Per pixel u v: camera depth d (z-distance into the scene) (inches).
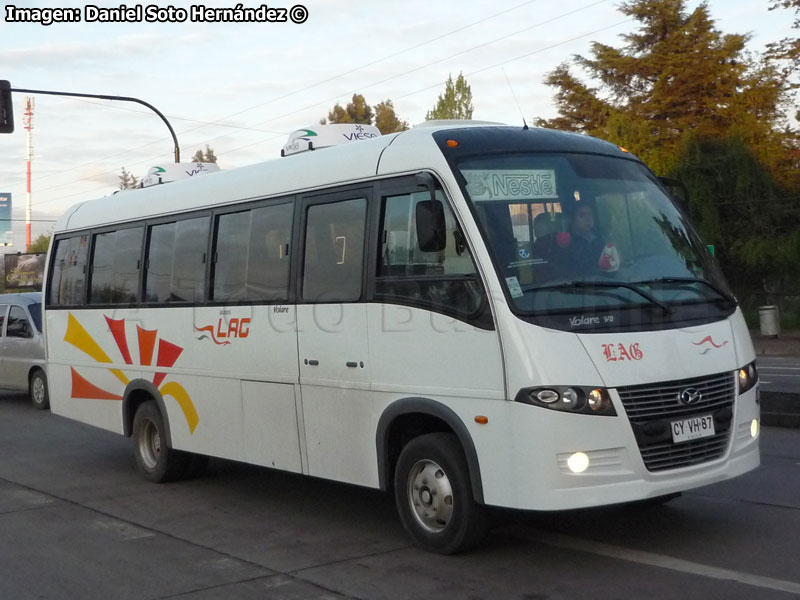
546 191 258.1
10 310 707.4
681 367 240.5
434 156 257.9
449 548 254.2
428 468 260.4
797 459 377.4
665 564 243.4
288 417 307.1
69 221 454.9
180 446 367.2
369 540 283.4
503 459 235.0
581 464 227.0
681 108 1454.2
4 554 284.0
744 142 1288.1
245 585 242.8
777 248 1198.3
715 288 266.2
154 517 328.8
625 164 281.0
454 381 247.1
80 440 520.1
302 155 316.2
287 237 309.4
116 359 406.9
